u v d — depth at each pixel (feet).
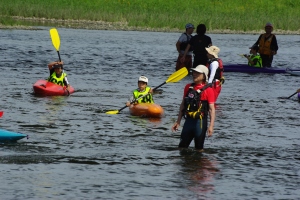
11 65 204.64
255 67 215.10
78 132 107.76
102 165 87.71
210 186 80.33
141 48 276.62
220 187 80.12
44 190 76.23
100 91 157.17
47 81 150.30
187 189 78.64
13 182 78.74
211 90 94.48
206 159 92.58
